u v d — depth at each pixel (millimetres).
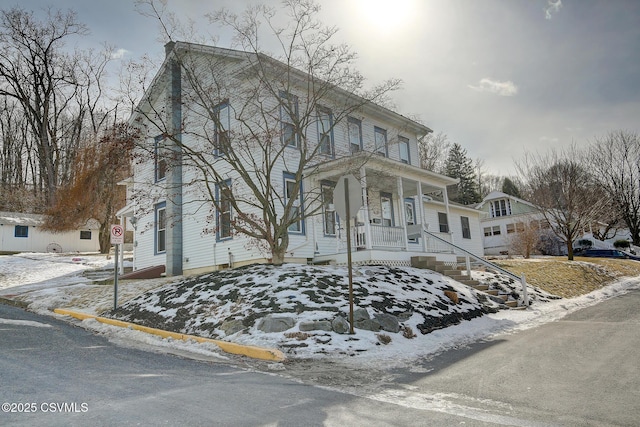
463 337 8500
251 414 4047
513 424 3832
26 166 43688
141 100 14484
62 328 9336
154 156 13109
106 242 30906
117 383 5109
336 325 7836
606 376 5367
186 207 16688
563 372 5641
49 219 31656
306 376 5730
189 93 13891
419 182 16344
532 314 11414
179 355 7020
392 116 19234
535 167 27047
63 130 38031
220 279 10992
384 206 18297
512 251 32188
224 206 15148
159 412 4047
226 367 6211
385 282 11016
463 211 26312
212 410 4137
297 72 13672
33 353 6734
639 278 22297
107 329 9188
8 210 38156
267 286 9734
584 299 14922
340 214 8109
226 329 8047
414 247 19062
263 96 13688
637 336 7973
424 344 7805
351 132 17688
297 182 12156
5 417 3869
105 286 14656
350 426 3760
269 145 12227
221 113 15461
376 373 5914
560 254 34094
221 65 14797
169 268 16484
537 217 33906
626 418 3920
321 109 14727
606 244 35562
